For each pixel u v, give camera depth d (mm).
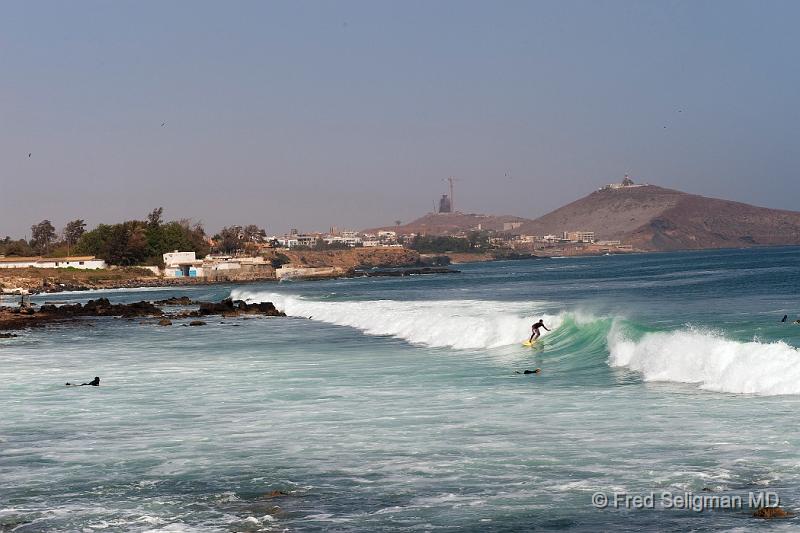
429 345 66062
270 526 22781
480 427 33562
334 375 50438
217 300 178875
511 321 67000
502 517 22844
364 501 24688
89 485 27312
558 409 36531
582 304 104062
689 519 22016
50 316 129875
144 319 119938
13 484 27734
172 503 25109
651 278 197500
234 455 30516
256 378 50500
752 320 69750
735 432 30344
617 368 47625
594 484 25375
